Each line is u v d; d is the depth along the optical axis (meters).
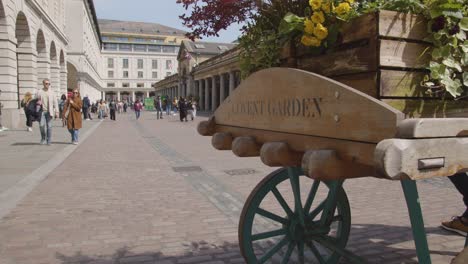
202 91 62.88
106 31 126.38
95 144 13.33
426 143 1.32
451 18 1.75
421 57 1.78
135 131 19.83
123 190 6.31
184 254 3.70
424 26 1.79
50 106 12.59
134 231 4.33
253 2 2.36
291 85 1.91
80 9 53.91
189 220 4.73
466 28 1.74
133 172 7.98
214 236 4.18
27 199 5.66
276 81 2.04
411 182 1.95
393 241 4.03
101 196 5.89
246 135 2.41
